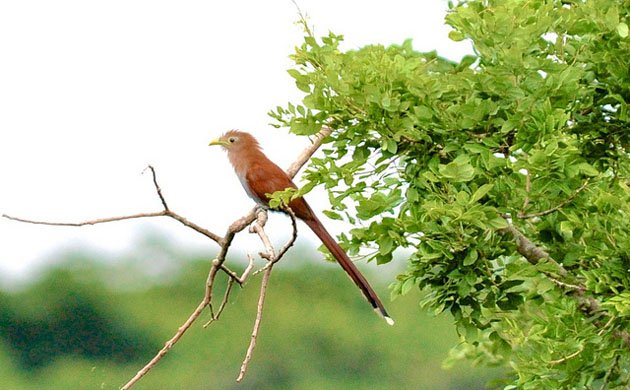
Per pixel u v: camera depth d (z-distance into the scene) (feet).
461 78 42.78
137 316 139.64
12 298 137.90
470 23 41.91
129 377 135.03
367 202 41.09
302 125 43.37
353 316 128.98
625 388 44.29
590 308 43.57
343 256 47.37
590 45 43.37
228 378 128.88
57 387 137.18
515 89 41.34
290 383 128.26
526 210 41.32
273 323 129.59
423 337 124.77
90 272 140.67
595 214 41.19
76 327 138.21
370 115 42.22
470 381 120.98
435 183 42.29
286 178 51.47
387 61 42.39
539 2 43.91
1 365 137.90
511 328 44.45
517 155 41.32
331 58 43.14
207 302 41.75
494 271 42.70
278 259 41.68
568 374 42.83
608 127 44.65
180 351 132.16
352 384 124.57
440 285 42.47
